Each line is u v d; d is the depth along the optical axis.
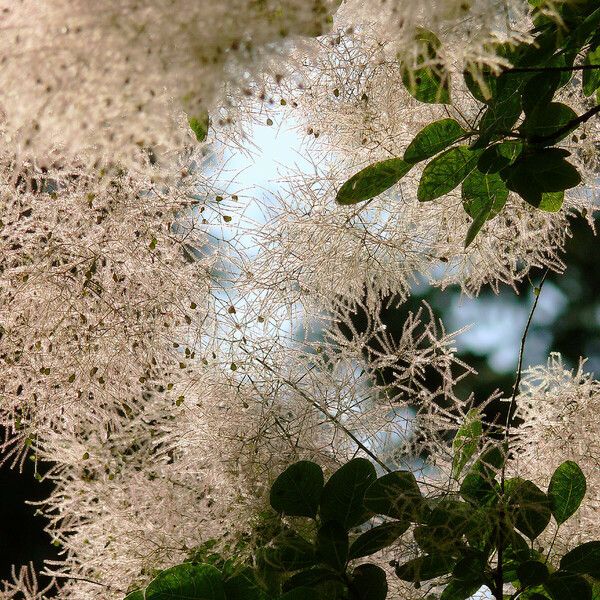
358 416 1.48
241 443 1.45
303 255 1.53
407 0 1.12
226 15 1.11
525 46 1.27
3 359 1.47
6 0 1.11
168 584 1.34
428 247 1.56
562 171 1.32
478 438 1.40
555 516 1.36
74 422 1.49
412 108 1.50
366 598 1.33
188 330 1.49
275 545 1.37
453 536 1.33
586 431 1.47
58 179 1.45
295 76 1.17
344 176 1.55
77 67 1.10
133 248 1.48
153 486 1.45
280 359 1.50
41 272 1.46
